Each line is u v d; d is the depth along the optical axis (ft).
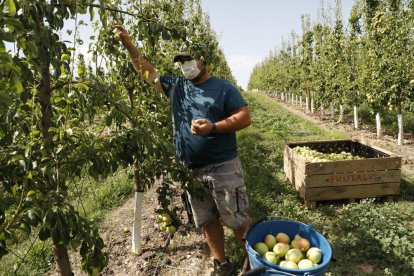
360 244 12.39
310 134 35.01
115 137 7.06
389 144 29.76
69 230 5.45
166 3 12.07
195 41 12.99
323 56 50.37
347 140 21.21
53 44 5.59
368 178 16.01
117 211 17.44
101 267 6.51
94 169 6.40
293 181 18.21
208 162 10.05
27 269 12.38
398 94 28.81
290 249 7.93
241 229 10.64
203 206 10.85
